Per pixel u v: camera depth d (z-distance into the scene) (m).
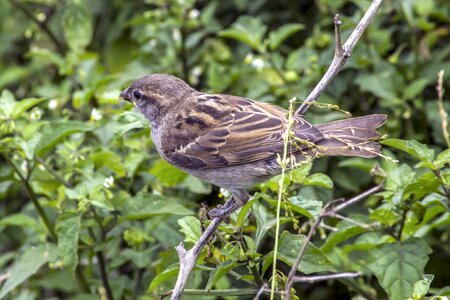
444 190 8.81
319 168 11.77
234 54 14.18
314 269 8.29
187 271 7.98
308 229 10.62
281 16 14.59
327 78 8.77
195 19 13.70
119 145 10.52
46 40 15.73
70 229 9.64
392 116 12.41
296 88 12.24
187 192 11.89
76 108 12.63
